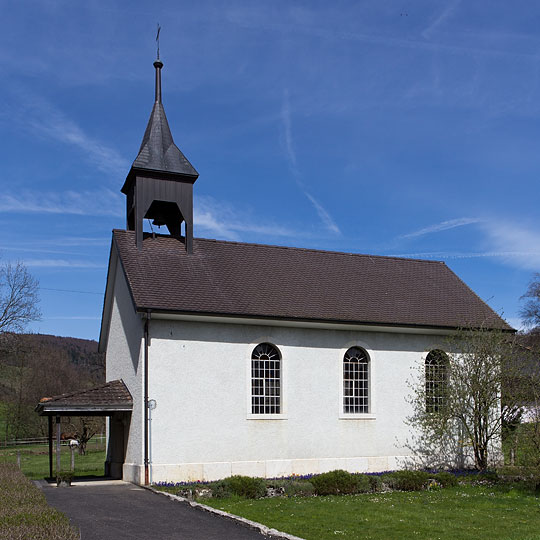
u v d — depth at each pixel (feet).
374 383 74.28
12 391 175.52
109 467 76.69
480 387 70.64
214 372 65.82
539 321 175.42
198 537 35.88
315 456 69.36
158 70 82.17
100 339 90.17
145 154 75.82
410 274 90.07
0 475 61.82
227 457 64.85
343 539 37.14
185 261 74.95
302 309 71.15
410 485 59.00
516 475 68.28
